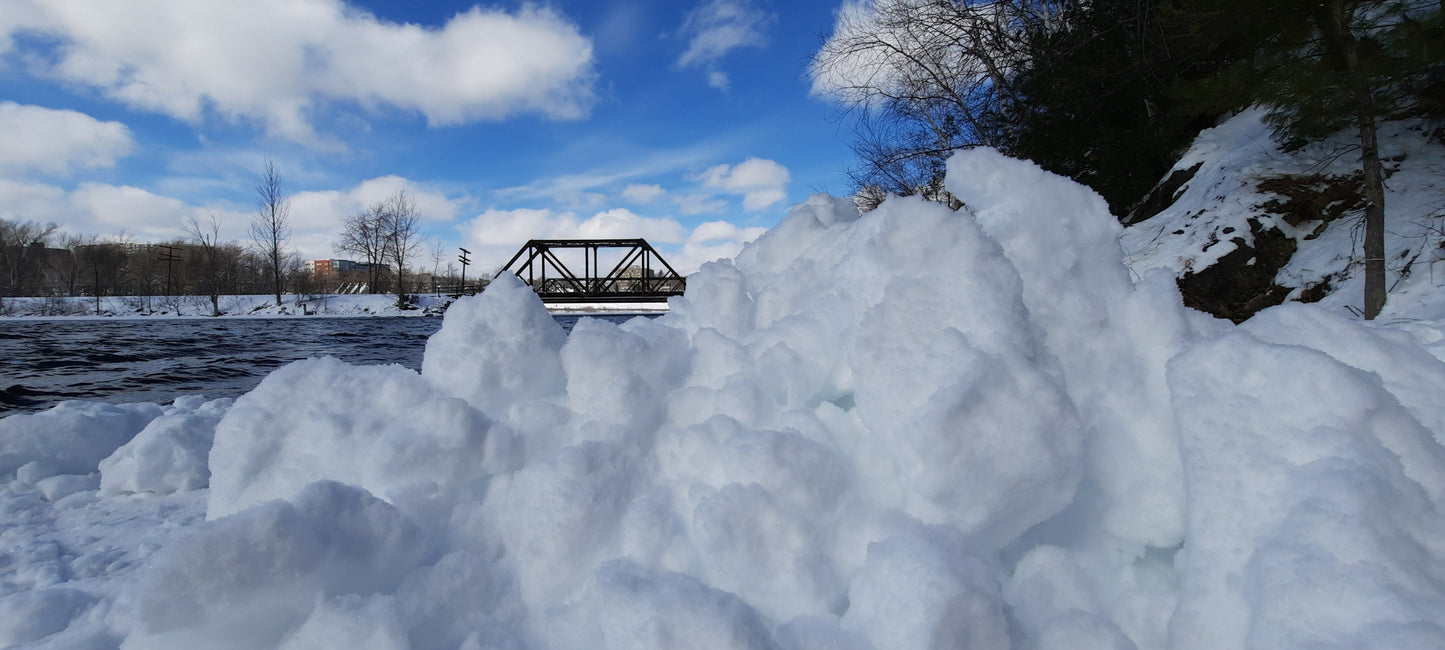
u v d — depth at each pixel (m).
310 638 0.95
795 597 1.07
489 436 1.34
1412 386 1.14
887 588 0.96
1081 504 1.25
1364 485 0.90
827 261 1.82
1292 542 0.89
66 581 1.58
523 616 1.12
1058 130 13.05
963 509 1.09
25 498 2.25
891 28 14.66
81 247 56.44
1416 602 0.78
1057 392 1.13
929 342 1.19
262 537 0.94
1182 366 1.17
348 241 43.34
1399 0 6.83
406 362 14.80
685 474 1.27
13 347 16.81
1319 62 6.96
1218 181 9.20
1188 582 1.03
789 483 1.12
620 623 0.93
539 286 32.53
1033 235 1.45
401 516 1.13
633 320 1.95
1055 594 1.09
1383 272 6.38
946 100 15.23
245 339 20.78
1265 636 0.85
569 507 1.16
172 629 0.90
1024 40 14.51
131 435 2.83
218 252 48.03
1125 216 12.34
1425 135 8.13
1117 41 11.66
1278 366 1.07
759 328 1.66
